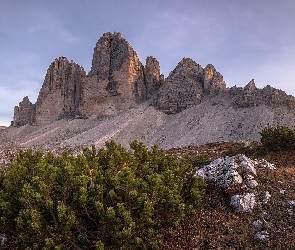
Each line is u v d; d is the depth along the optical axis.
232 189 16.58
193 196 13.92
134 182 12.02
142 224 11.71
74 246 11.16
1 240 13.55
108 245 11.33
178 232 13.73
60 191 12.12
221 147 40.81
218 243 12.80
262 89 198.12
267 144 27.97
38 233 10.72
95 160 13.69
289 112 176.12
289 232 13.04
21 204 12.50
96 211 11.92
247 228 13.69
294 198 15.44
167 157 16.66
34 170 14.50
